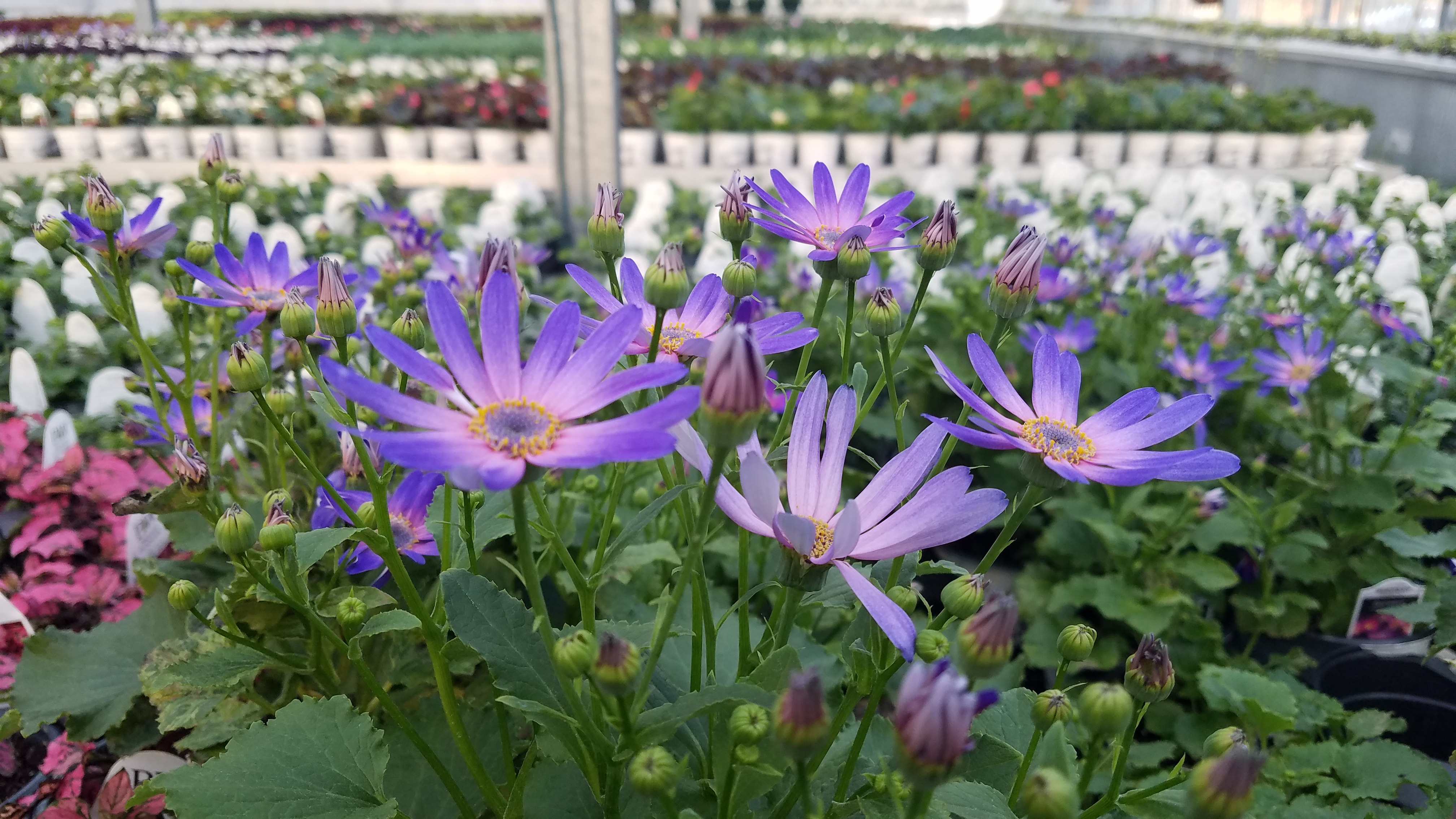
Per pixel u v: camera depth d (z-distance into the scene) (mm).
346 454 523
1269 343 1141
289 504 499
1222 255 1472
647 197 2053
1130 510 913
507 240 423
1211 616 950
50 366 1263
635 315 315
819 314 428
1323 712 732
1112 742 463
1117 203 2076
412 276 847
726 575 769
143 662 586
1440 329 1155
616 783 332
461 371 307
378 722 526
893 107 2811
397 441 273
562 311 318
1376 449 959
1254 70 4203
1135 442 354
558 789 383
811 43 5551
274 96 2848
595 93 1808
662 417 274
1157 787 359
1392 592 881
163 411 572
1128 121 2898
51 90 2904
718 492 338
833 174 2506
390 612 397
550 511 625
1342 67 3434
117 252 552
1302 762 660
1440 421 976
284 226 1614
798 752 274
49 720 547
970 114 2775
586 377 310
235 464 732
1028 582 966
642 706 318
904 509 338
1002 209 1792
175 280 563
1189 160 2928
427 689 539
